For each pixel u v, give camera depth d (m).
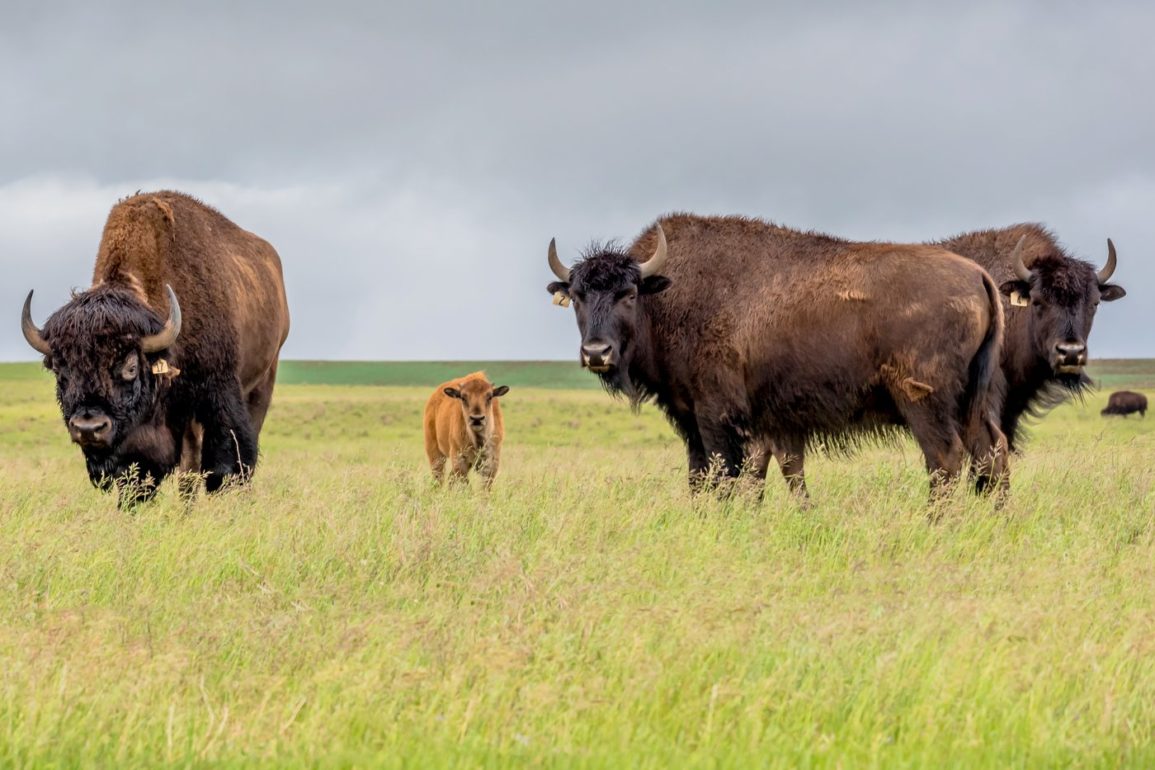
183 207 26.72
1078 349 27.95
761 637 12.60
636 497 22.09
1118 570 16.89
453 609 14.16
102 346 22.09
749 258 24.97
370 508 21.91
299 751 10.05
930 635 12.55
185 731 10.38
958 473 22.86
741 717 10.77
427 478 29.02
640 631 12.70
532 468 36.53
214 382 25.67
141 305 23.03
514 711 10.73
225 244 27.89
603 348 24.42
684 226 25.80
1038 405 30.27
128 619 13.86
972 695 11.27
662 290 25.27
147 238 25.00
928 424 23.12
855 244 24.50
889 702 11.08
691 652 12.06
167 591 16.17
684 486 23.45
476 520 20.45
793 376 24.20
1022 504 22.03
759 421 24.95
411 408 126.00
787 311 24.20
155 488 23.86
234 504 22.30
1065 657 11.88
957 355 22.98
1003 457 23.36
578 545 18.00
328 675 11.27
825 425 24.39
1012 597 14.29
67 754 9.91
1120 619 13.88
